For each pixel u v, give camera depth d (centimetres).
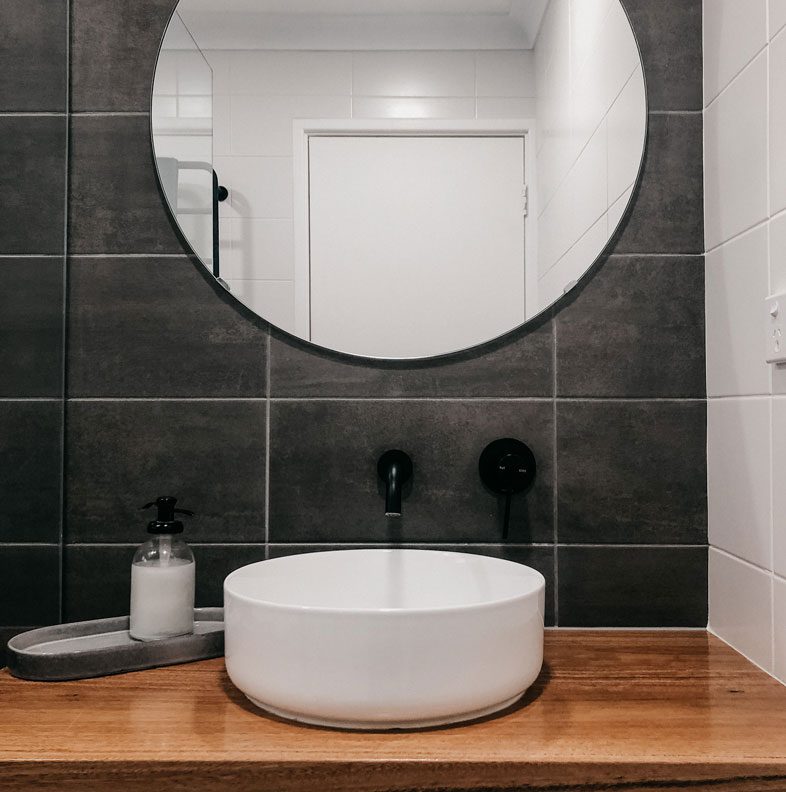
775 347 104
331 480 133
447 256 135
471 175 135
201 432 133
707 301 132
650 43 136
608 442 133
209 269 134
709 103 131
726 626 124
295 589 115
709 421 132
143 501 133
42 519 126
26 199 127
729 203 122
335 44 136
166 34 135
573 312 134
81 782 80
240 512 133
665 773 79
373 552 122
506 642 90
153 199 135
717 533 128
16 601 118
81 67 135
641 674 108
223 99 136
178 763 80
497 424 134
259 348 134
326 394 134
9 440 117
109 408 133
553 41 136
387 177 136
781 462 105
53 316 130
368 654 85
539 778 79
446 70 136
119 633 120
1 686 103
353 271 135
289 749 83
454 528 133
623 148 135
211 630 121
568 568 133
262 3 136
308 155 135
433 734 87
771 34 107
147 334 134
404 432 134
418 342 135
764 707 95
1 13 127
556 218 135
